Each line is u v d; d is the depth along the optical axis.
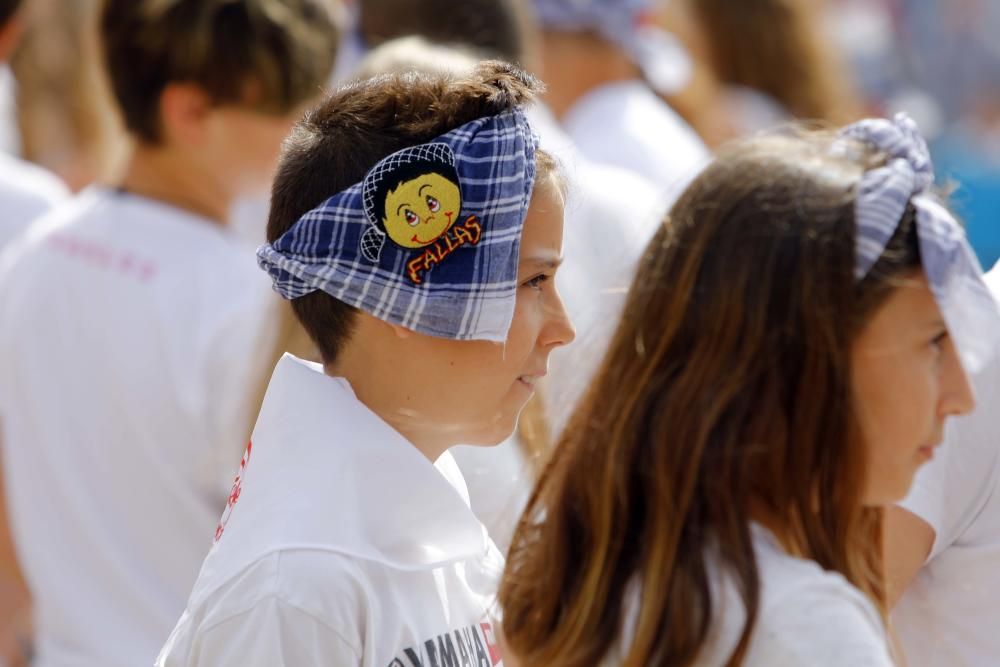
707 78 11.73
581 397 4.64
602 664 4.15
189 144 7.10
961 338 4.35
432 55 6.43
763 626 3.88
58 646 7.02
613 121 9.58
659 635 3.99
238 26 6.96
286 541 4.02
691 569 4.01
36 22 10.80
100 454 6.95
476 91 4.12
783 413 4.13
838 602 3.91
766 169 4.31
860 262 4.13
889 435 4.22
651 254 4.52
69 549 7.00
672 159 9.48
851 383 4.14
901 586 5.01
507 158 4.09
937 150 17.69
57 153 11.02
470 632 4.38
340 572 4.00
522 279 4.23
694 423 4.17
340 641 3.95
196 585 4.25
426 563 4.25
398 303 4.08
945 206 4.81
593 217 6.89
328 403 4.25
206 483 6.93
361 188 4.09
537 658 4.29
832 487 4.16
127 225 7.05
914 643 5.25
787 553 4.09
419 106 4.15
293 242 4.14
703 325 4.25
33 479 7.06
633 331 4.45
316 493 4.11
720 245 4.28
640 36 10.27
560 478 4.48
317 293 4.26
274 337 6.29
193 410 6.78
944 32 19.47
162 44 6.96
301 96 7.14
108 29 7.11
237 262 7.05
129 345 6.89
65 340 6.99
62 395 7.00
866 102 17.78
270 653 3.92
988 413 4.88
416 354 4.19
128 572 6.95
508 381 4.27
